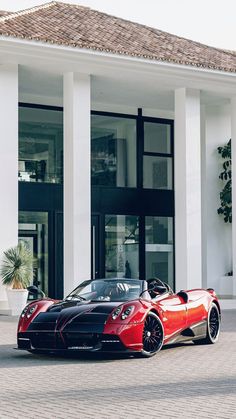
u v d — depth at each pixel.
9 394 8.52
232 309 23.03
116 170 26.14
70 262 20.95
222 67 22.56
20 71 21.08
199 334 13.27
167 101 25.39
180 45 23.77
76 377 9.77
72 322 11.44
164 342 12.16
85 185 21.23
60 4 24.25
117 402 7.95
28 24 20.91
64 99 21.39
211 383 9.23
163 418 7.09
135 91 23.77
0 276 19.72
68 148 21.23
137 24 24.75
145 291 12.35
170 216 27.02
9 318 18.56
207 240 27.17
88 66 20.86
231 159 25.22
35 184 24.17
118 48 20.89
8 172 20.03
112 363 11.14
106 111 25.95
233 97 24.70
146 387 8.94
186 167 22.94
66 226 21.19
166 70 21.77
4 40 19.12
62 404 7.86
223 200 27.14
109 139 26.05
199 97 23.33
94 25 22.88
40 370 10.42
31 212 24.05
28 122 24.36
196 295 13.42
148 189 26.56
